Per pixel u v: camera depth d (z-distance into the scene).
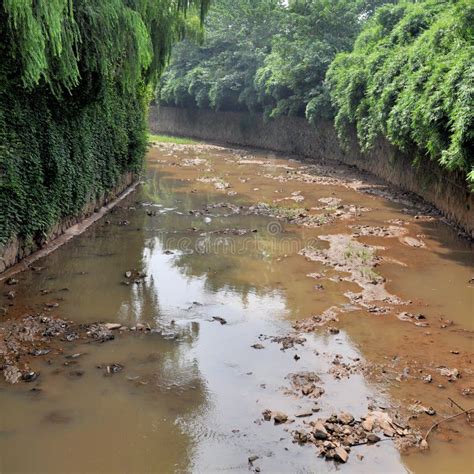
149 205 14.73
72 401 5.15
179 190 17.27
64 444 4.53
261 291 8.28
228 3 33.38
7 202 8.19
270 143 31.67
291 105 27.69
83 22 8.06
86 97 9.62
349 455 4.45
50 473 4.18
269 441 4.62
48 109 9.22
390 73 15.73
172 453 4.45
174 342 6.49
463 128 9.20
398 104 13.99
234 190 17.42
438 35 12.95
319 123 26.25
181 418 4.94
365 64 19.27
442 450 4.55
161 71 14.92
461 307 7.75
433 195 14.41
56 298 7.70
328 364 6.01
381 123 15.71
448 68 11.20
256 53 32.19
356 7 28.27
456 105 9.73
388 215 13.77
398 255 10.26
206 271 9.19
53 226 10.30
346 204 15.20
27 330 6.62
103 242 10.77
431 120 10.88
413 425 4.89
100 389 5.38
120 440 4.60
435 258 10.09
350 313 7.47
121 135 14.47
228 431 4.75
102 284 8.38
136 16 9.22
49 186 9.63
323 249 10.62
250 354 6.22
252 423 4.88
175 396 5.30
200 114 39.09
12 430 4.68
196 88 36.47
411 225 12.68
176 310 7.47
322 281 8.76
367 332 6.86
